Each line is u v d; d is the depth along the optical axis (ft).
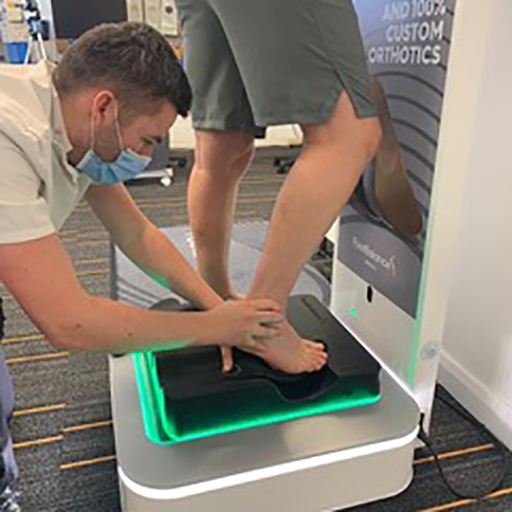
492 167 3.64
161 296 5.94
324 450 2.88
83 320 2.20
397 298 3.54
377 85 3.40
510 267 3.56
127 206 3.21
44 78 2.26
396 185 3.34
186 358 3.17
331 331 3.65
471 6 2.60
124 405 3.22
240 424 3.03
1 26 9.72
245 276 6.38
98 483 3.38
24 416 3.99
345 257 4.25
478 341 3.96
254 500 2.85
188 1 3.29
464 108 2.79
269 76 2.75
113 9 10.41
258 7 2.65
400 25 3.13
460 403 4.15
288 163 12.19
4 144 2.01
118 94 2.20
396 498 3.28
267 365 3.13
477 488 3.36
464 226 3.98
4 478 2.59
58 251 2.18
